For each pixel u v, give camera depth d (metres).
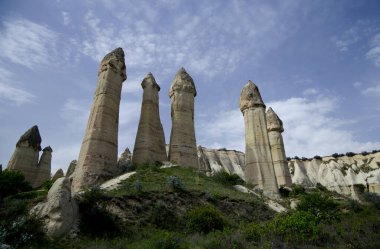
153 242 11.89
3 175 24.23
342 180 60.00
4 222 12.25
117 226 15.11
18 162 35.78
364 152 78.94
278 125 43.88
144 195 18.77
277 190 30.95
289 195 32.59
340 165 68.62
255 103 36.47
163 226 16.52
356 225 14.77
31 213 13.88
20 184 24.84
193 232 15.44
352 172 63.00
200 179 26.72
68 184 15.42
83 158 23.19
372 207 26.17
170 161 30.53
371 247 10.88
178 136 32.31
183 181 23.14
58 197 14.31
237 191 27.27
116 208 16.62
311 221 13.93
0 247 10.40
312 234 12.61
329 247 11.30
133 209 17.05
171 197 19.50
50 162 40.12
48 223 13.35
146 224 16.20
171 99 36.22
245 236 12.69
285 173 40.19
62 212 13.89
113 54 30.42
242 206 22.52
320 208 19.81
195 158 32.31
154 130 31.92
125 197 17.73
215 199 21.55
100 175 22.97
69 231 13.72
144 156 28.97
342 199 34.84
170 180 21.33
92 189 17.48
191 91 36.53
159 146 32.09
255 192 29.19
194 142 33.31
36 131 39.62
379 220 16.09
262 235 12.47
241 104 37.72
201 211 16.64
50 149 40.78
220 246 11.52
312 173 73.19
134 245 12.62
